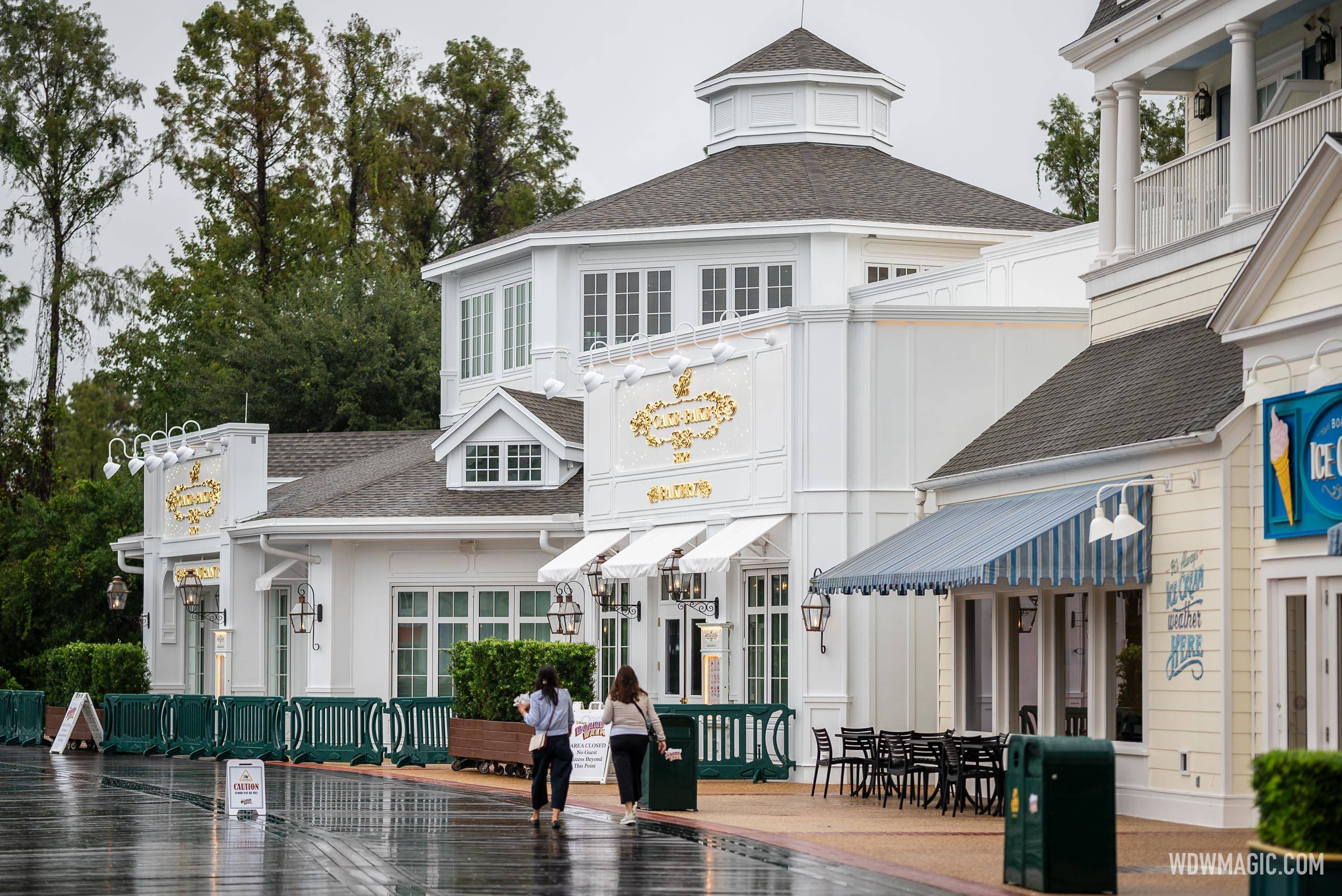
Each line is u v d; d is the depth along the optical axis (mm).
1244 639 33500
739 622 51219
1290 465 31797
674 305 65000
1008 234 64312
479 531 60531
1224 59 44219
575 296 66438
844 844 30922
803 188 65938
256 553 65562
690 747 37969
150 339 115750
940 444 48312
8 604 86000
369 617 62438
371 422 103188
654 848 30234
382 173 119562
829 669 47625
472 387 71750
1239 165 38969
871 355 48344
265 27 118188
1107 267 44094
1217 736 33531
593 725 46031
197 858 28812
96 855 29328
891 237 63781
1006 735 39562
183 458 69125
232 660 64938
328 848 30344
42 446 108938
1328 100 36094
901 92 74000
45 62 113625
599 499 57562
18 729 71750
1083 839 24281
